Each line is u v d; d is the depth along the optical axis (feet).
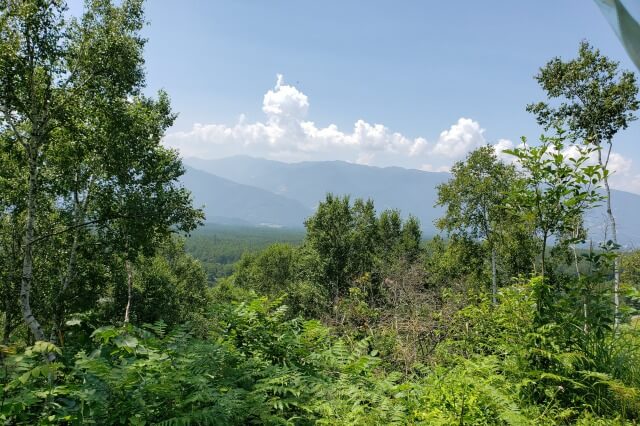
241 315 15.94
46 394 9.26
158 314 87.71
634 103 43.93
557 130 11.83
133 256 53.11
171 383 10.19
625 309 12.21
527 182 12.45
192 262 139.54
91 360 9.98
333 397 11.78
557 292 12.37
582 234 12.42
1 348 9.72
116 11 45.09
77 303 53.62
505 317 12.67
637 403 9.54
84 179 52.44
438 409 9.93
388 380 12.86
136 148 51.21
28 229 42.09
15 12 36.70
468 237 78.18
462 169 78.74
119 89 46.91
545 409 10.00
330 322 31.27
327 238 100.94
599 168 11.21
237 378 12.80
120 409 9.59
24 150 46.78
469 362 10.89
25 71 38.99
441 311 21.27
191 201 54.75
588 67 46.91
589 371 10.68
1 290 52.08
